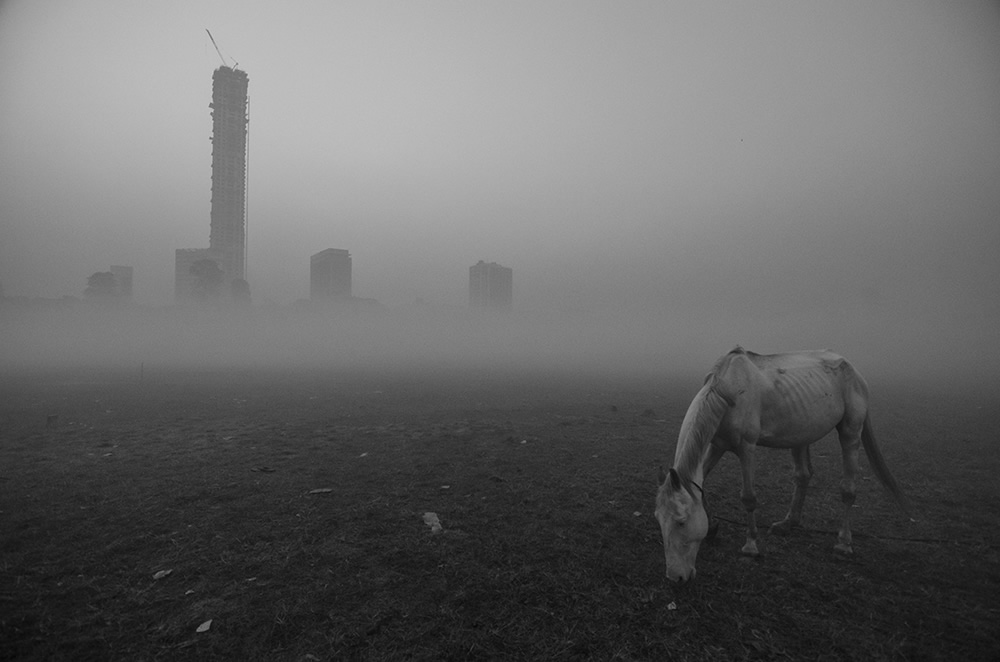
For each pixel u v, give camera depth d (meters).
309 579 4.32
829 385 5.00
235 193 129.38
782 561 4.65
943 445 10.44
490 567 4.57
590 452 9.75
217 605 3.88
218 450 9.81
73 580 4.33
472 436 11.42
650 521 5.86
